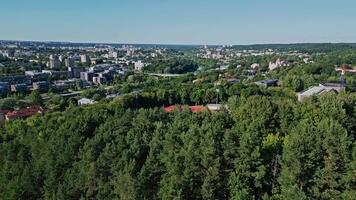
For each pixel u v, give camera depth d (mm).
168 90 190250
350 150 58875
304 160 57469
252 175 58531
